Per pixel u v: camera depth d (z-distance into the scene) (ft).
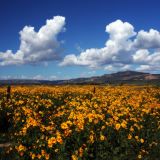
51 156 48.65
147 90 159.74
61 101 106.52
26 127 59.21
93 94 125.59
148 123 71.31
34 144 51.85
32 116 72.13
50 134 56.44
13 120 70.54
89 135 53.88
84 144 49.90
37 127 59.62
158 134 63.16
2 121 69.56
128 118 72.43
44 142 51.96
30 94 124.16
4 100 92.99
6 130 68.59
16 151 50.80
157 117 77.51
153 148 56.18
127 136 57.06
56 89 147.64
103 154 49.73
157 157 53.78
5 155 50.08
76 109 77.36
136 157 50.75
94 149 50.70
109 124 60.64
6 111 77.92
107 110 80.12
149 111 82.64
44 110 86.89
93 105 86.48
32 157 46.96
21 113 75.97
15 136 60.44
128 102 95.91
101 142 52.54
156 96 139.33
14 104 88.38
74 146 50.98
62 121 67.97
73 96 121.29
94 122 60.34
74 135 53.78
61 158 47.62
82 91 138.21
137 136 56.08
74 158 46.37
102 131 57.52
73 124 58.49
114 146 53.57
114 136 56.65
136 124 63.62
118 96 123.03
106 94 128.06
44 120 73.05
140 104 98.32
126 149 52.49
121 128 60.59
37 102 93.91
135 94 135.74
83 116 63.36
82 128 55.67
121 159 49.67
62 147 49.42
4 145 57.72
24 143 54.34
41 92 130.41
